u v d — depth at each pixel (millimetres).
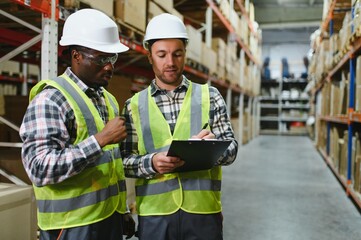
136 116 1869
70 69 1625
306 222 3887
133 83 7980
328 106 7605
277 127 19406
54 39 2494
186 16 7652
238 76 10477
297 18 16578
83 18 1565
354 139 4621
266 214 4176
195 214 1790
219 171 1906
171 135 1807
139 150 1846
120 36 3449
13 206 2031
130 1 3492
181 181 1805
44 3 2402
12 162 2678
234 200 4801
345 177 5328
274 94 18391
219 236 1850
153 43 1828
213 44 7684
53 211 1496
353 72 4543
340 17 6559
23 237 2109
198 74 6273
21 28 3219
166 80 1830
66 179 1487
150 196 1822
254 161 8383
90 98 1630
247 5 11078
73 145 1458
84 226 1507
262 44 19531
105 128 1440
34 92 1540
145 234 1819
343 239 3396
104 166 1594
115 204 1650
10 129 3271
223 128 1866
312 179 6246
